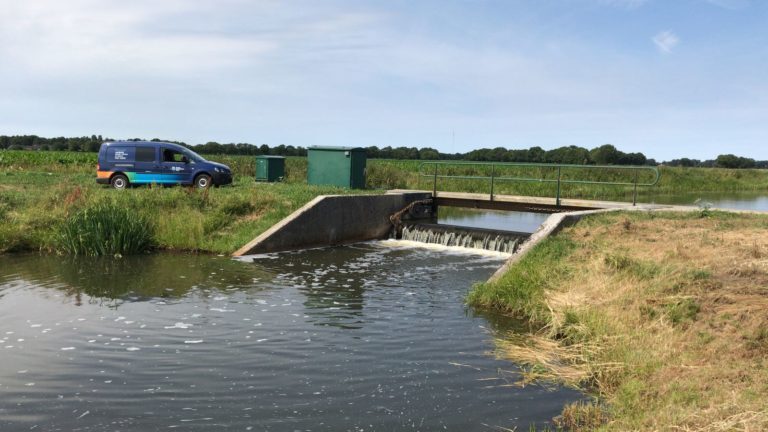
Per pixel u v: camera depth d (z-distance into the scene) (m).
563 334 8.35
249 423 5.63
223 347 7.83
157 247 15.23
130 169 20.77
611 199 32.84
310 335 8.43
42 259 13.61
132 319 9.05
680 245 10.56
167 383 6.57
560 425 5.62
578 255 10.73
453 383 6.70
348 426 5.61
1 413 5.77
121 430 5.44
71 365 7.09
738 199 38.16
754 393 5.27
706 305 7.75
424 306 10.20
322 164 22.12
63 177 24.02
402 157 70.50
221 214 16.48
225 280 11.99
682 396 5.52
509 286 10.08
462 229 17.50
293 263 14.19
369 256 15.62
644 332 7.43
